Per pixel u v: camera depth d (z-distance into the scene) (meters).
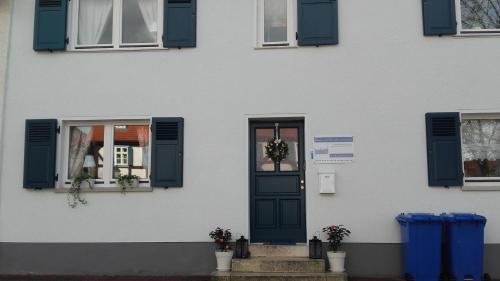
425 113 8.72
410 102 8.76
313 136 8.83
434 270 7.92
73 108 9.18
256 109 8.96
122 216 8.91
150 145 9.05
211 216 8.81
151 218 8.87
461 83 8.73
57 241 8.92
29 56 9.33
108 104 9.16
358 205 8.63
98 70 9.23
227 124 8.97
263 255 8.63
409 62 8.83
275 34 9.30
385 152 8.70
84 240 8.90
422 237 7.98
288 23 9.20
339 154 8.74
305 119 8.87
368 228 8.59
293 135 9.24
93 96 9.19
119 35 9.36
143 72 9.17
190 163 8.92
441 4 8.84
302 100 8.91
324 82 8.91
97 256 8.86
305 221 8.97
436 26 8.80
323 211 8.67
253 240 9.01
